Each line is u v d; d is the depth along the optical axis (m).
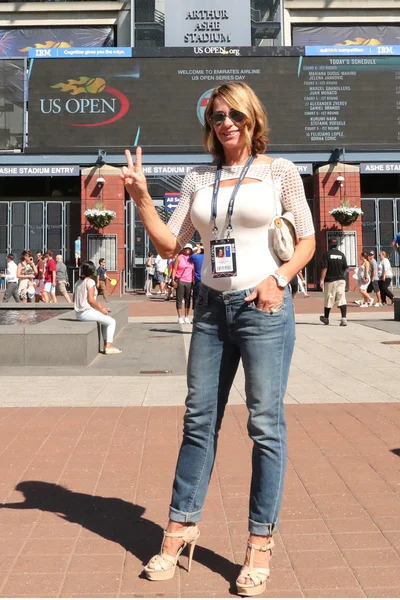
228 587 2.70
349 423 5.62
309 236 2.82
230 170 2.87
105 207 30.39
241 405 6.47
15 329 9.30
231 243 2.78
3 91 31.62
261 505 2.75
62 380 8.09
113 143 31.16
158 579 2.76
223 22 34.16
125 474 4.25
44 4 36.84
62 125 31.14
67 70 31.39
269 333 2.74
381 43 37.41
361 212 30.11
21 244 32.25
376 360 9.51
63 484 4.06
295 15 37.47
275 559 2.97
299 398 6.82
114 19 37.12
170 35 34.16
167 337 13.22
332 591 2.65
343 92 31.58
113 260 30.27
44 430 5.43
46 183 33.44
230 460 4.56
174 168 31.22
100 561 2.96
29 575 2.82
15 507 3.66
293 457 4.62
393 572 2.81
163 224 2.91
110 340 10.69
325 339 12.13
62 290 22.12
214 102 2.87
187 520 2.85
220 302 2.82
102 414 6.05
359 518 3.46
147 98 31.31
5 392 7.26
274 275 2.69
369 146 31.28
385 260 22.41
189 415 2.89
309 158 31.19
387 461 4.49
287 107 31.42
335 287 14.68
